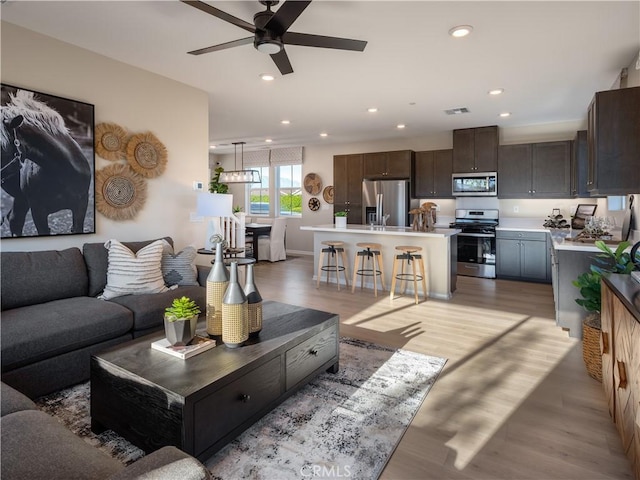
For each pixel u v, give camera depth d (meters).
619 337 1.92
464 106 5.12
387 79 4.06
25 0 2.53
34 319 2.40
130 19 2.80
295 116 5.71
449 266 4.96
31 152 2.98
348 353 3.13
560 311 3.57
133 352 2.04
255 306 2.30
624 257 2.65
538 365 2.91
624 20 2.77
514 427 2.12
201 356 2.00
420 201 7.30
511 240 6.05
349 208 7.77
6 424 1.37
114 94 3.57
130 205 3.74
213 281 2.25
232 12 2.70
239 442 1.98
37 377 2.31
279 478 1.73
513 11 2.65
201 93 4.44
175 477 0.93
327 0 2.52
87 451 1.27
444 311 4.38
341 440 2.00
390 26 2.87
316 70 3.80
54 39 3.11
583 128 5.96
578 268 3.47
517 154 6.20
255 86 4.31
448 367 2.88
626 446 1.79
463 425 2.14
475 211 6.64
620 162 2.98
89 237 3.43
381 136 7.43
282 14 2.18
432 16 2.72
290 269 7.17
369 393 2.48
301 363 2.37
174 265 3.46
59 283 2.89
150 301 2.96
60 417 2.19
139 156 3.78
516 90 4.42
